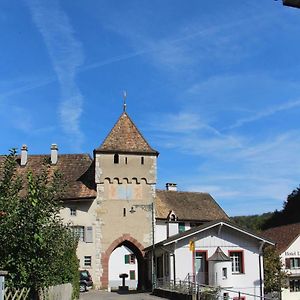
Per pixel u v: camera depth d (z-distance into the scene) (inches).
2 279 402.3
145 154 1875.0
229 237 1481.3
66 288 865.5
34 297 536.4
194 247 1408.7
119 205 1825.8
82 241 1790.1
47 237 538.6
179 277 1429.6
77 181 1883.6
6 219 499.8
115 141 1881.2
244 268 1470.2
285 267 2201.0
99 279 1768.0
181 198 2272.4
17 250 513.0
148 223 1828.2
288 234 2332.7
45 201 557.3
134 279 2790.4
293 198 3526.1
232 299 1270.9
